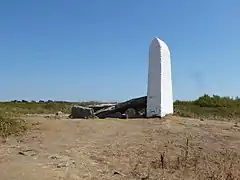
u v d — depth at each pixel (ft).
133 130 37.70
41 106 85.61
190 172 25.48
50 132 35.47
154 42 47.42
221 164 27.43
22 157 26.17
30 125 38.45
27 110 73.00
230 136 36.50
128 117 48.98
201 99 80.79
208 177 24.56
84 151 28.96
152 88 47.14
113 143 31.96
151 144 32.01
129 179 23.36
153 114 46.78
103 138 33.88
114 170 24.91
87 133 35.73
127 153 29.09
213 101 79.92
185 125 41.06
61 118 48.14
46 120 42.73
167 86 48.29
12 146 29.55
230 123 45.34
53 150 28.73
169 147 31.30
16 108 73.36
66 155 27.40
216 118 56.75
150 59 47.70
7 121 38.01
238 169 26.37
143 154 29.04
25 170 23.08
